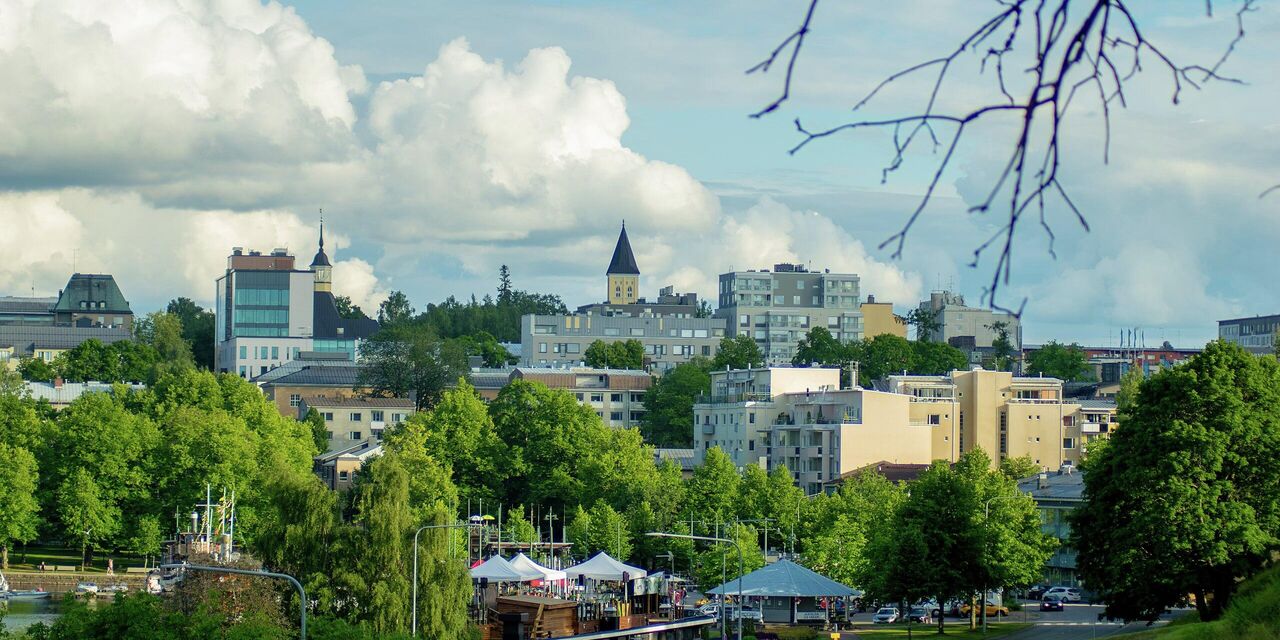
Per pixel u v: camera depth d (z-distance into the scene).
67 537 187.12
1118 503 105.69
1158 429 104.31
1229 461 103.31
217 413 197.38
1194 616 104.00
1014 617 155.50
